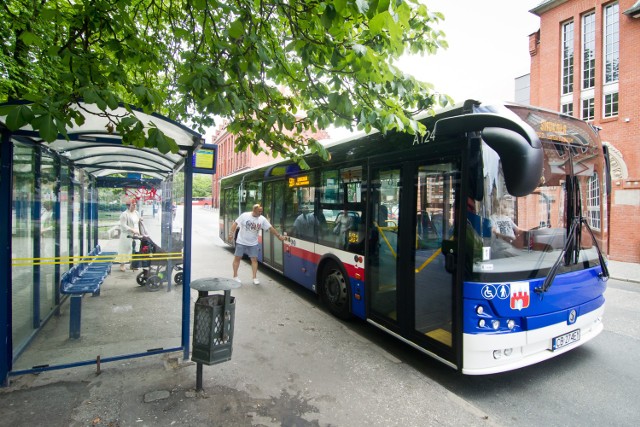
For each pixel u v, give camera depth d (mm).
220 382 3574
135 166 6492
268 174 9172
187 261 4023
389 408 3248
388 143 4656
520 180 2807
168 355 4102
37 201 4121
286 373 3840
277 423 2967
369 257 4988
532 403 3502
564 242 3943
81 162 5547
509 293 3445
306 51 3068
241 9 3078
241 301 6660
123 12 3127
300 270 7211
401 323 4363
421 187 4098
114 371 3705
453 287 3623
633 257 12617
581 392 3709
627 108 12906
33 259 4137
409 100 3756
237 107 3135
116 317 5141
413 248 4188
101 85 2871
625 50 12938
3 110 2211
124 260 4742
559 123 4031
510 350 3516
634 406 3457
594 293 4141
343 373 3889
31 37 3576
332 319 5734
